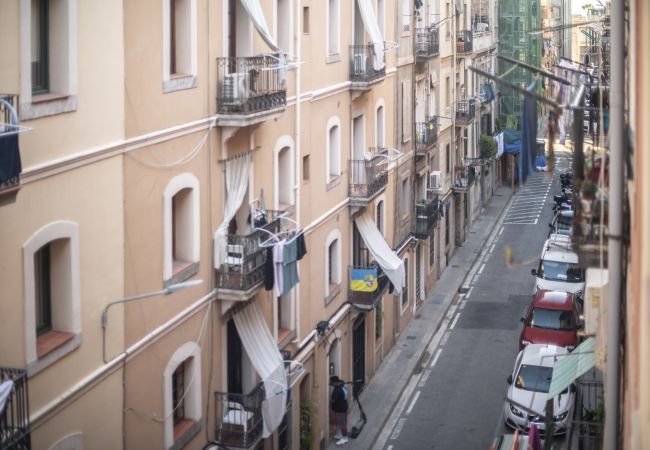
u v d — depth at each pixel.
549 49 77.50
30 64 13.89
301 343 25.73
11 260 13.70
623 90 10.70
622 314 11.20
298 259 21.89
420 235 39.62
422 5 41.25
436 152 45.16
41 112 14.16
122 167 16.64
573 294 35.78
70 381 15.33
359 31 32.00
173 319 18.70
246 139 21.59
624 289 11.16
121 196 16.64
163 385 18.48
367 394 31.22
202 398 20.16
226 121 20.14
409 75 38.88
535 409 27.45
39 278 15.16
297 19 24.80
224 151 20.50
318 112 27.14
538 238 54.19
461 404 30.31
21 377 12.81
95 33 15.59
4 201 12.44
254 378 22.86
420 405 30.36
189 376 19.78
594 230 13.44
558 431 27.22
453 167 50.41
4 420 12.52
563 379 21.31
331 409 27.98
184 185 18.97
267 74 21.38
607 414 11.11
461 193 51.41
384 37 34.44
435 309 40.81
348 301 30.44
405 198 38.47
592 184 13.45
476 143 60.16
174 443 18.84
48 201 14.51
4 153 11.73
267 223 22.47
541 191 67.38
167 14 18.03
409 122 38.91
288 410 24.16
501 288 44.19
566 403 27.56
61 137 14.75
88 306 15.76
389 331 35.28
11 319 13.77
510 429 28.00
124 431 17.06
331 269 29.44
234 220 22.36
